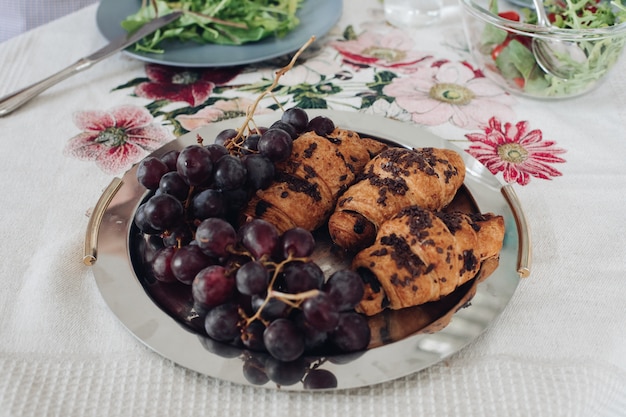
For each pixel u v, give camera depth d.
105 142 0.66
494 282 0.49
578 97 0.72
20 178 0.61
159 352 0.44
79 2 1.03
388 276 0.46
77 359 0.46
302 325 0.43
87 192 0.60
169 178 0.50
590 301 0.50
